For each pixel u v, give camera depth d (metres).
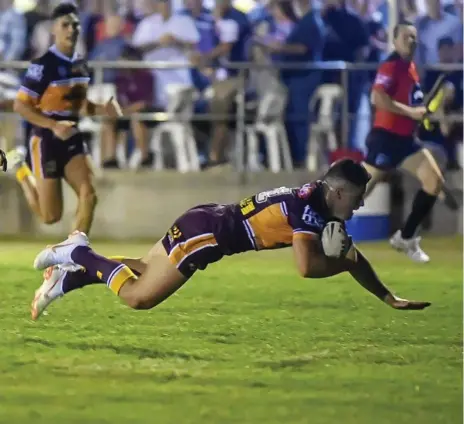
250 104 46.03
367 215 44.69
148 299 22.06
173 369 21.17
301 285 32.47
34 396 19.05
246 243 21.72
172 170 46.00
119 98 45.47
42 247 41.41
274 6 47.16
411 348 23.70
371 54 47.47
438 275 35.38
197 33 46.69
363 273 22.09
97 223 45.56
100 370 21.00
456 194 46.91
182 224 21.84
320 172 45.81
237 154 45.66
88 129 45.16
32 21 46.28
